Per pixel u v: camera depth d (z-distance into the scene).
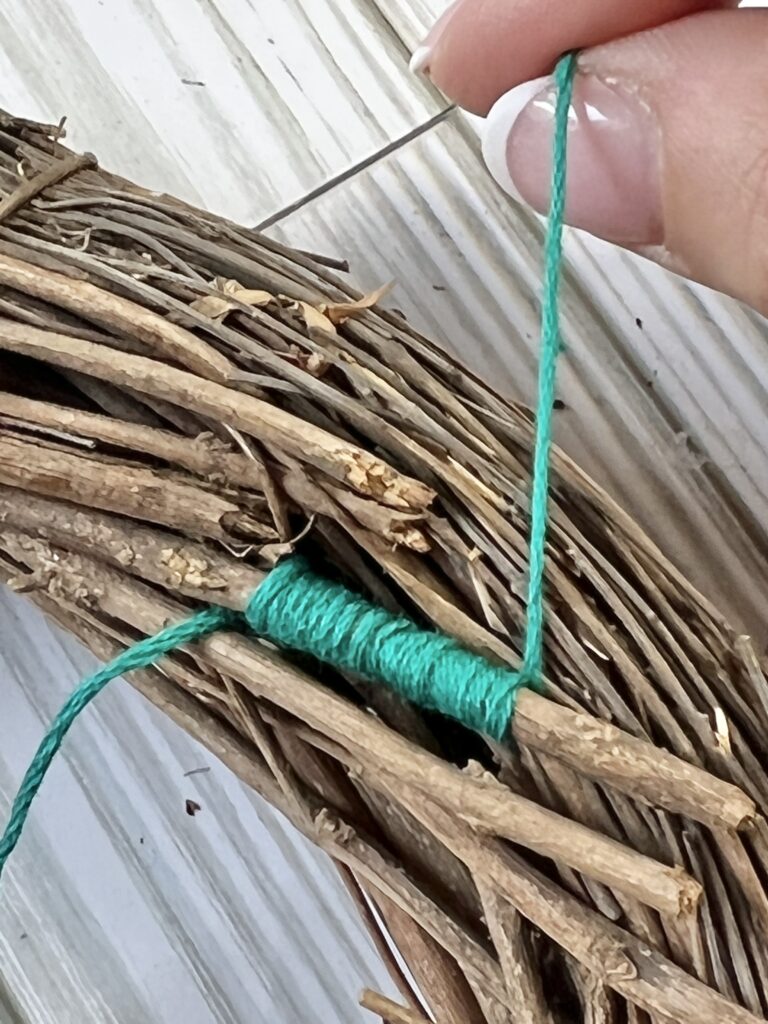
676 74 0.13
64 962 0.17
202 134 0.19
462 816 0.11
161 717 0.17
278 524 0.12
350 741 0.11
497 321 0.18
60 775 0.17
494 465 0.12
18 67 0.19
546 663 0.12
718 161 0.13
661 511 0.18
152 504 0.12
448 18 0.15
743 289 0.13
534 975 0.11
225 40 0.19
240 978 0.17
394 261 0.18
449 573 0.12
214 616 0.12
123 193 0.13
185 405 0.12
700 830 0.11
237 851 0.17
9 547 0.13
